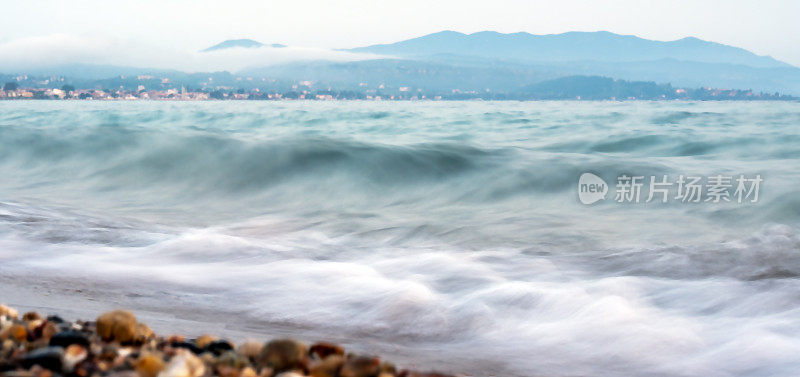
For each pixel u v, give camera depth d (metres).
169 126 36.47
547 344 4.97
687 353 4.75
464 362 4.54
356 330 5.26
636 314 5.54
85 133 20.69
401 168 15.70
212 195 14.02
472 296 6.16
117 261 7.24
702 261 7.66
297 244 8.69
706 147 21.44
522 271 7.28
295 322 5.40
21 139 20.14
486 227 10.22
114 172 16.44
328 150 16.95
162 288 6.24
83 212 11.38
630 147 22.11
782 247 8.31
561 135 27.44
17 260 7.09
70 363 2.73
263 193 14.15
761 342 4.86
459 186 14.51
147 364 2.67
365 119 42.88
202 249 7.84
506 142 24.59
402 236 9.55
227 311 5.62
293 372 2.86
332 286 6.42
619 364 4.58
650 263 7.64
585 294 6.04
